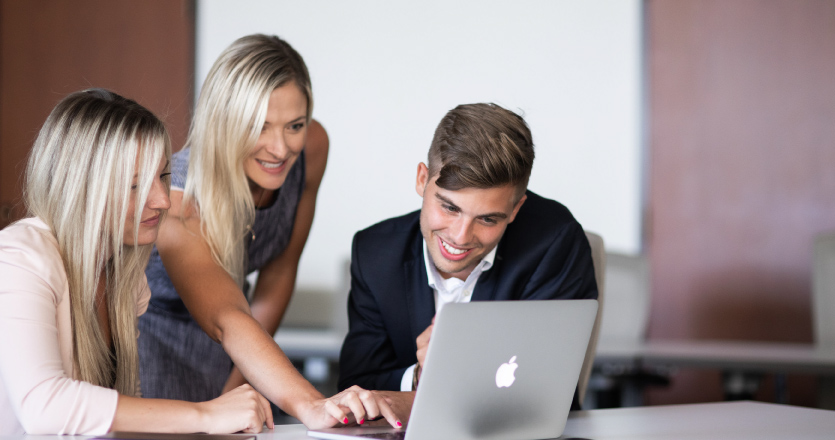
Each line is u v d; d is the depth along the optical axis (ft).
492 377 3.86
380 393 4.59
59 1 13.98
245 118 5.81
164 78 13.78
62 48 13.97
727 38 13.56
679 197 13.62
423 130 13.65
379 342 5.77
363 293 5.79
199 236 5.78
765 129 13.51
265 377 4.70
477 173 4.59
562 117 13.61
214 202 5.85
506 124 4.78
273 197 6.76
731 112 13.56
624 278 10.57
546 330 3.96
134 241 4.39
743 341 13.50
